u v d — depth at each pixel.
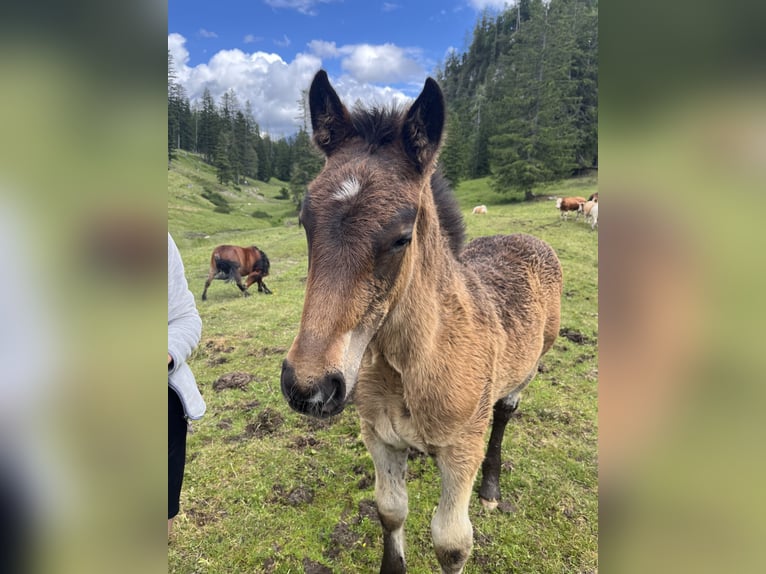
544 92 33.28
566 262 10.58
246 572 2.94
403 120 1.90
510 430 4.36
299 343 1.67
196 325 2.24
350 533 3.22
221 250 9.89
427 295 2.09
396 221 1.75
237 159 52.25
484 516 3.35
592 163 33.69
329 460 3.98
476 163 40.31
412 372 2.15
